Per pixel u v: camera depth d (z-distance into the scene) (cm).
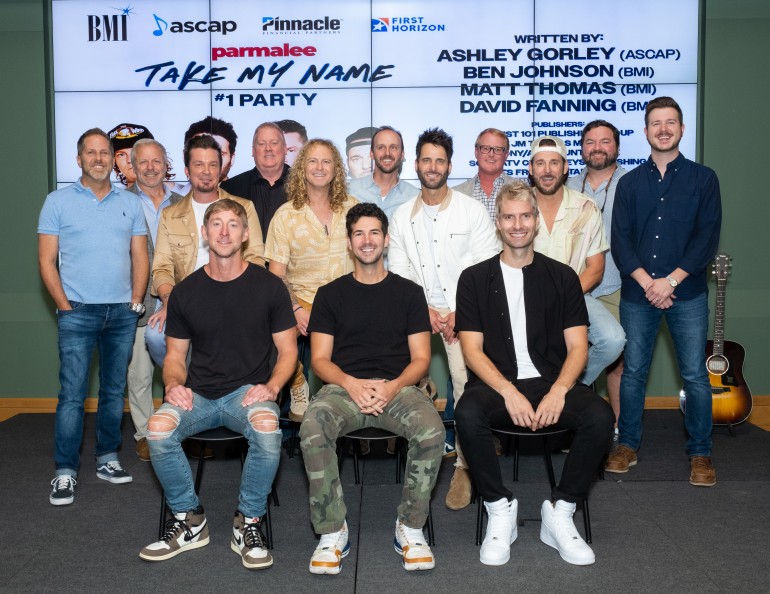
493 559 277
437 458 281
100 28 514
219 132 519
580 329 311
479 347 314
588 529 294
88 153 347
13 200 538
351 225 311
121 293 361
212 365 303
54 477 387
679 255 365
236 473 390
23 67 528
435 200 367
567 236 375
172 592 257
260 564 274
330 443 282
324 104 518
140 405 413
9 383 551
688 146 518
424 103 517
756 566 272
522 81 514
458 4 511
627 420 387
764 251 531
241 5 513
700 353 367
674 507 333
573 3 509
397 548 288
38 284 545
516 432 293
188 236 382
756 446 433
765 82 521
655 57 511
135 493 360
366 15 513
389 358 314
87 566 278
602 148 412
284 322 310
